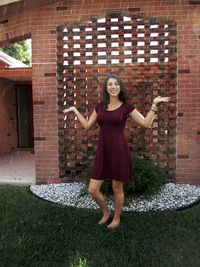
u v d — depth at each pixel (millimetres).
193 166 6102
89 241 3705
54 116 6250
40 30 6137
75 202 5164
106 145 3969
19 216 4449
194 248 3553
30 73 8898
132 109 3986
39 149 6348
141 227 4105
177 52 5930
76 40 6094
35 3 5887
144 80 6027
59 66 6148
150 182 5246
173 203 5047
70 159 6344
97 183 4055
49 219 4371
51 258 3314
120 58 6043
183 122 6035
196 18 5855
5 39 6367
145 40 5973
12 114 11336
